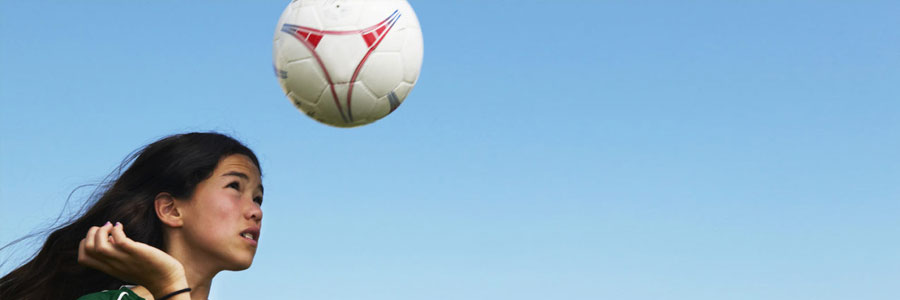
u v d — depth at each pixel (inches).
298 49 141.1
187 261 143.1
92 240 119.0
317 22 141.1
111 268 120.1
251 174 148.2
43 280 155.9
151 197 146.0
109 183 155.8
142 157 148.8
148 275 120.0
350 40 140.1
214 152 145.3
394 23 143.9
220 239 141.2
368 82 141.9
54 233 155.4
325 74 140.6
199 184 143.3
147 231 145.6
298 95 144.4
